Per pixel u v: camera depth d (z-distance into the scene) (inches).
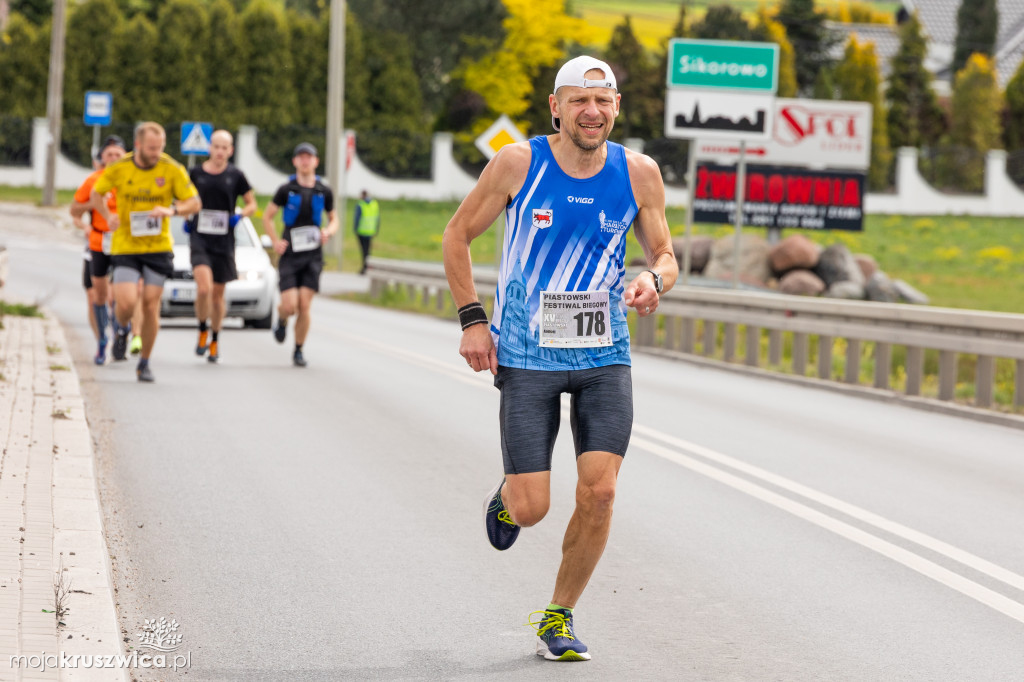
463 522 977.5
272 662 658.8
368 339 2390.5
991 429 1562.5
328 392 1642.5
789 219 4106.8
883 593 816.9
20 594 673.0
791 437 1438.2
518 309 668.7
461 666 661.9
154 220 1585.9
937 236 6953.7
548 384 666.2
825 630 738.2
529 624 737.0
